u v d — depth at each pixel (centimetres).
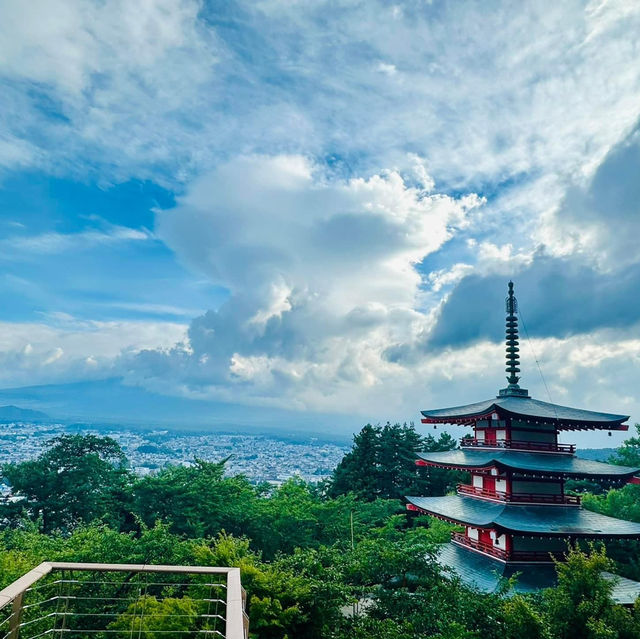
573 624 2108
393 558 2694
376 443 7581
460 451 4078
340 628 2395
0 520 5303
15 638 812
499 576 2967
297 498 5591
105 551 3109
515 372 4209
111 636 2200
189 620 1828
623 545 4581
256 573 2266
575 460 3566
